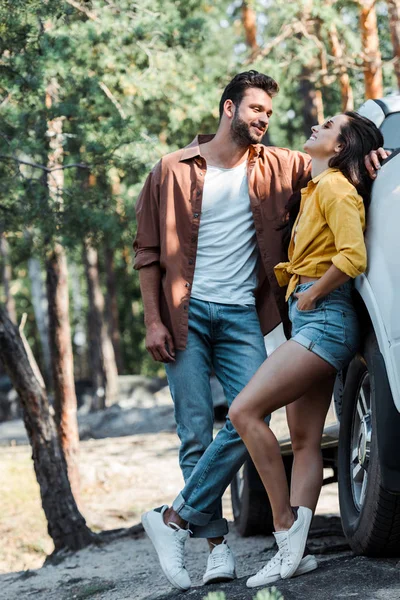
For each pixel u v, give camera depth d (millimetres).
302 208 4402
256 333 4723
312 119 15211
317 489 4457
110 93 10109
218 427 13000
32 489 11812
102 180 10680
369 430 4344
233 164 4734
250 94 4645
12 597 6191
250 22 17250
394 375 3783
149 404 25641
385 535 4195
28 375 8195
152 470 12562
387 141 4770
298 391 4172
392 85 14984
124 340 44375
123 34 9898
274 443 4215
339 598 3770
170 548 4539
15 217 8906
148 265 4824
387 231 3938
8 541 9438
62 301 10492
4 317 8156
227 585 4430
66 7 8016
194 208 4688
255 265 4789
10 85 8102
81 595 5652
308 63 12344
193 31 10727
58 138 9164
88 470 12344
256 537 6770
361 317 4340
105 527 9609
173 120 12008
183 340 4660
